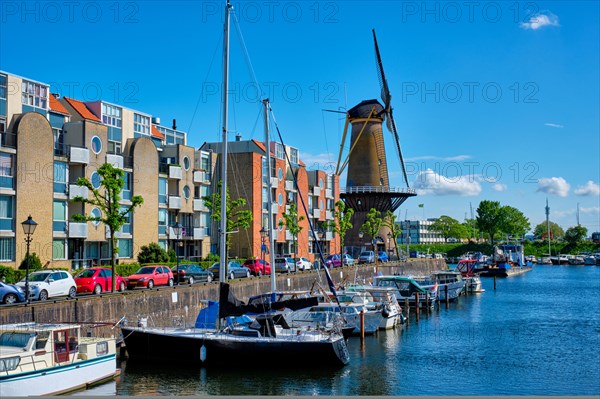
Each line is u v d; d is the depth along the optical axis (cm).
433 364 3189
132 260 5475
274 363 2850
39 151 4559
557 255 17312
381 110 10000
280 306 3061
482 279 10662
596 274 11925
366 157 9906
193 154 6506
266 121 4066
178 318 3800
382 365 3141
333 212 9494
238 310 2934
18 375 2036
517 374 3000
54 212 4722
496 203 18600
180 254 6288
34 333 2159
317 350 2870
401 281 5591
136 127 6106
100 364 2416
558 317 5197
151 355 2905
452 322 4847
